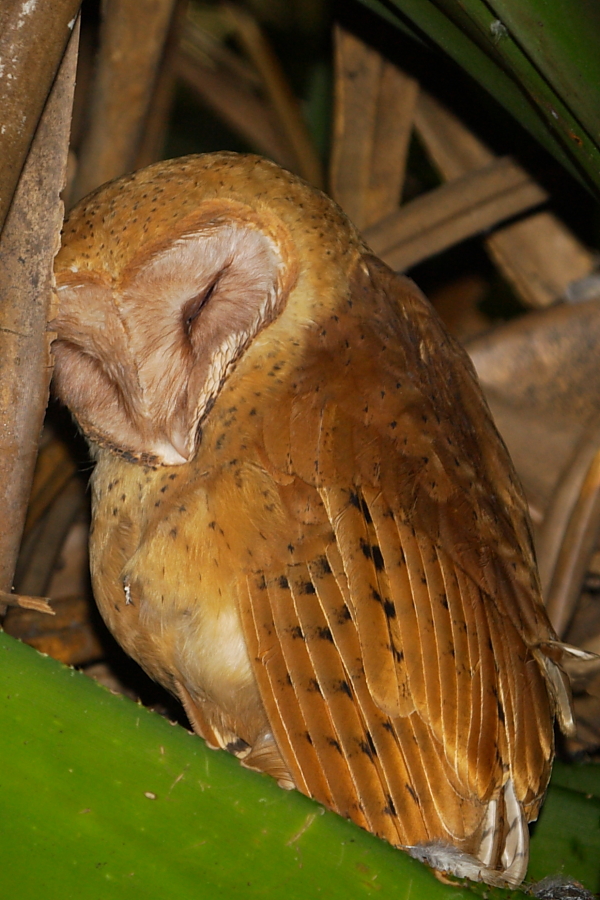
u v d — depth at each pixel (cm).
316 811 298
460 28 313
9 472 304
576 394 332
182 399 315
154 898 297
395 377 315
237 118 351
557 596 326
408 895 298
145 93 330
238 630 313
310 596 311
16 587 331
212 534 313
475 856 311
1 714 298
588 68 309
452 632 311
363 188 337
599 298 333
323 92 370
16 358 304
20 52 301
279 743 310
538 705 313
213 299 315
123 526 316
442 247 334
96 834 298
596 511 325
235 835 298
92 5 339
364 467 312
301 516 312
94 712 298
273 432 313
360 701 310
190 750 298
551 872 314
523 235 339
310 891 298
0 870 297
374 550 311
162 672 317
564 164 316
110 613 317
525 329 333
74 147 339
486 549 314
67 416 329
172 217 314
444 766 310
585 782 318
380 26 334
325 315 315
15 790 298
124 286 314
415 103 336
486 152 340
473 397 320
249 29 346
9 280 303
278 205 315
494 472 320
